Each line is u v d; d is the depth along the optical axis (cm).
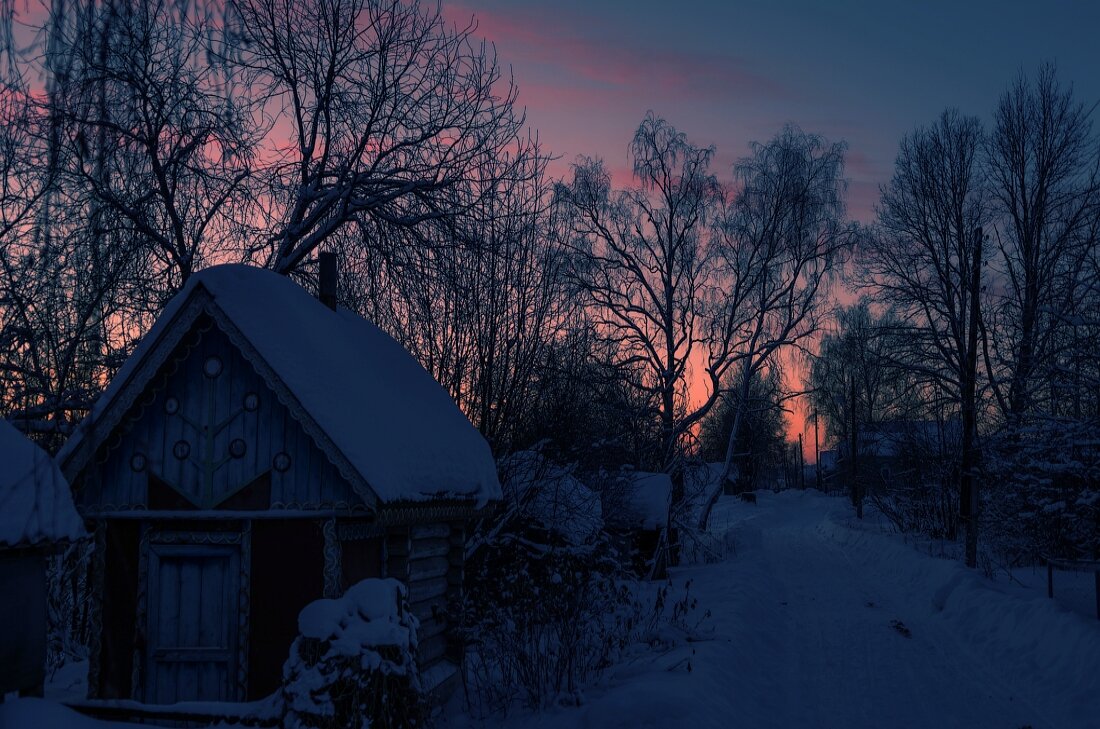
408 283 1600
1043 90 3259
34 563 842
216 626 912
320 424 880
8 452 796
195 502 922
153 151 1196
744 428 5006
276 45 1480
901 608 1975
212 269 947
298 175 1559
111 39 424
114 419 906
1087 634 1239
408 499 929
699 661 1155
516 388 1681
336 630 673
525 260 1683
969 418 2577
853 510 5422
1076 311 2608
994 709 1097
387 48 1527
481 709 1045
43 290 1125
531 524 1691
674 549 2997
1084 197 3048
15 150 648
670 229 3681
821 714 1093
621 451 2564
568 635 1141
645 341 3534
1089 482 2244
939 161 3391
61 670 1280
